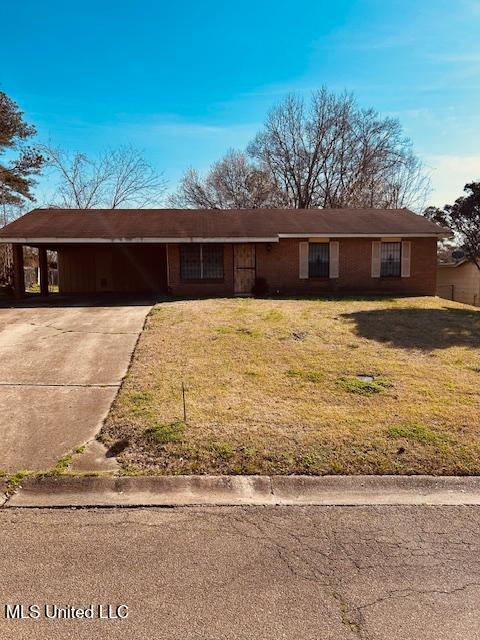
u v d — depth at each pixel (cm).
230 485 363
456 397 554
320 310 1161
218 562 271
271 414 494
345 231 1580
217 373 647
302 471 380
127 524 312
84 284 1959
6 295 1695
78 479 368
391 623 223
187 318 1034
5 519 318
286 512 328
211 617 227
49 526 309
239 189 3678
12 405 536
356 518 321
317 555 278
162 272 1972
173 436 436
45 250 1755
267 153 3516
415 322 1012
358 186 3328
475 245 2172
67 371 666
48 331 930
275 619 226
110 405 536
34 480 367
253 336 862
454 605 236
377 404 530
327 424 467
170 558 274
